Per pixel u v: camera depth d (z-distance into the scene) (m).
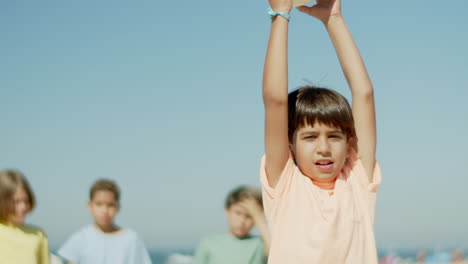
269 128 2.54
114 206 6.62
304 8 2.97
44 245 5.31
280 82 2.50
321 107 2.58
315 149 2.58
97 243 6.48
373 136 2.79
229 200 6.00
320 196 2.55
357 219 2.54
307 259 2.43
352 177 2.70
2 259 4.97
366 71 2.84
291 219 2.53
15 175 5.18
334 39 2.91
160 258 61.81
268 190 2.59
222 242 5.99
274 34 2.55
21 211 5.14
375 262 2.51
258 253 5.93
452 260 27.27
